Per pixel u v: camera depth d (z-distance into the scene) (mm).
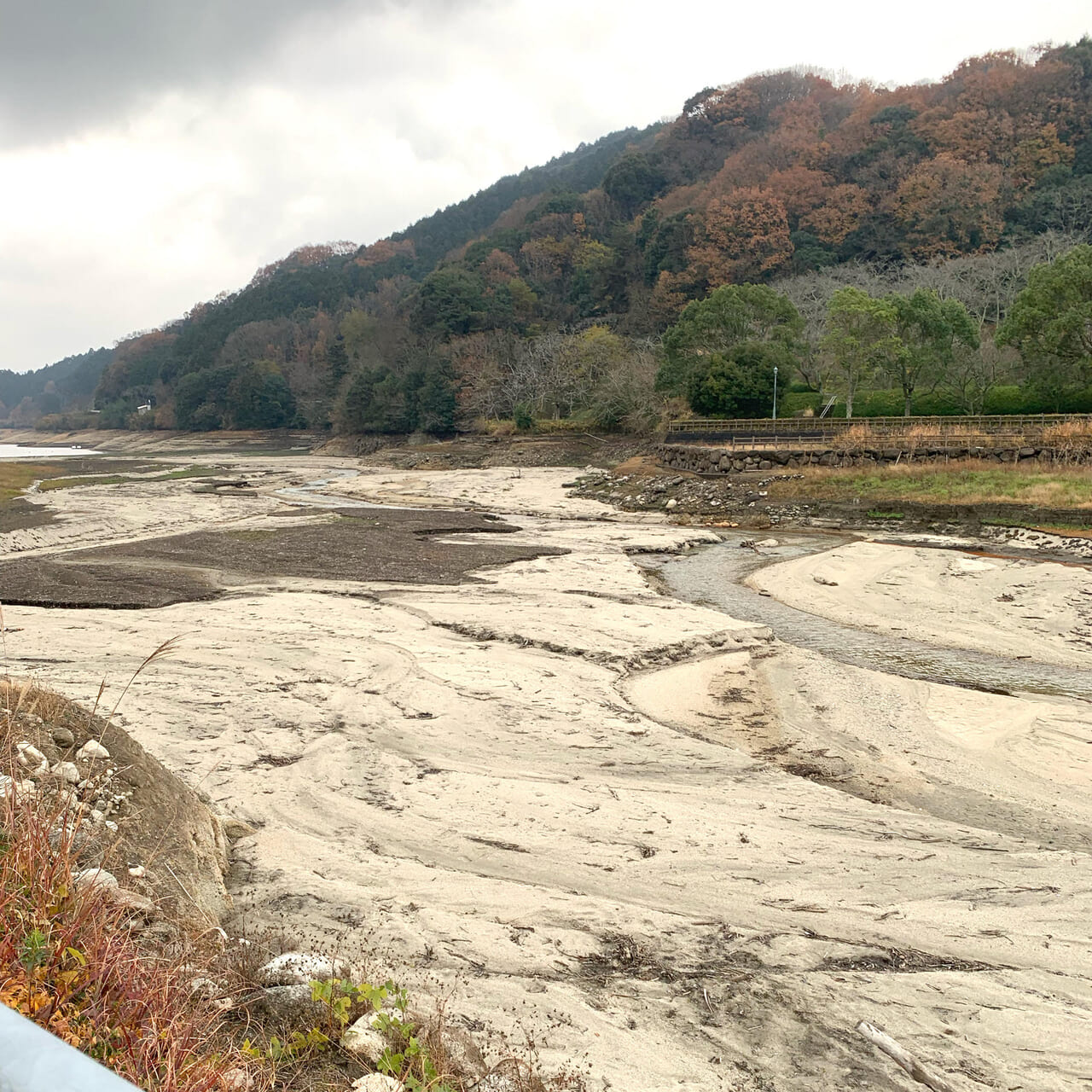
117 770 8125
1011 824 11984
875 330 55031
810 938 8156
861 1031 6504
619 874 9469
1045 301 47438
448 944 7551
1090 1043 6570
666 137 153125
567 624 22031
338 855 9562
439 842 10195
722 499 45375
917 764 14156
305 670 17844
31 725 8031
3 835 5531
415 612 23641
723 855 10102
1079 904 9133
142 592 26016
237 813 10766
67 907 4918
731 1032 6441
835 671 19047
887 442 44875
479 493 57531
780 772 13297
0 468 80375
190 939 5992
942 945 8133
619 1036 6234
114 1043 4113
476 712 15516
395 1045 5387
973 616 23688
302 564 31203
